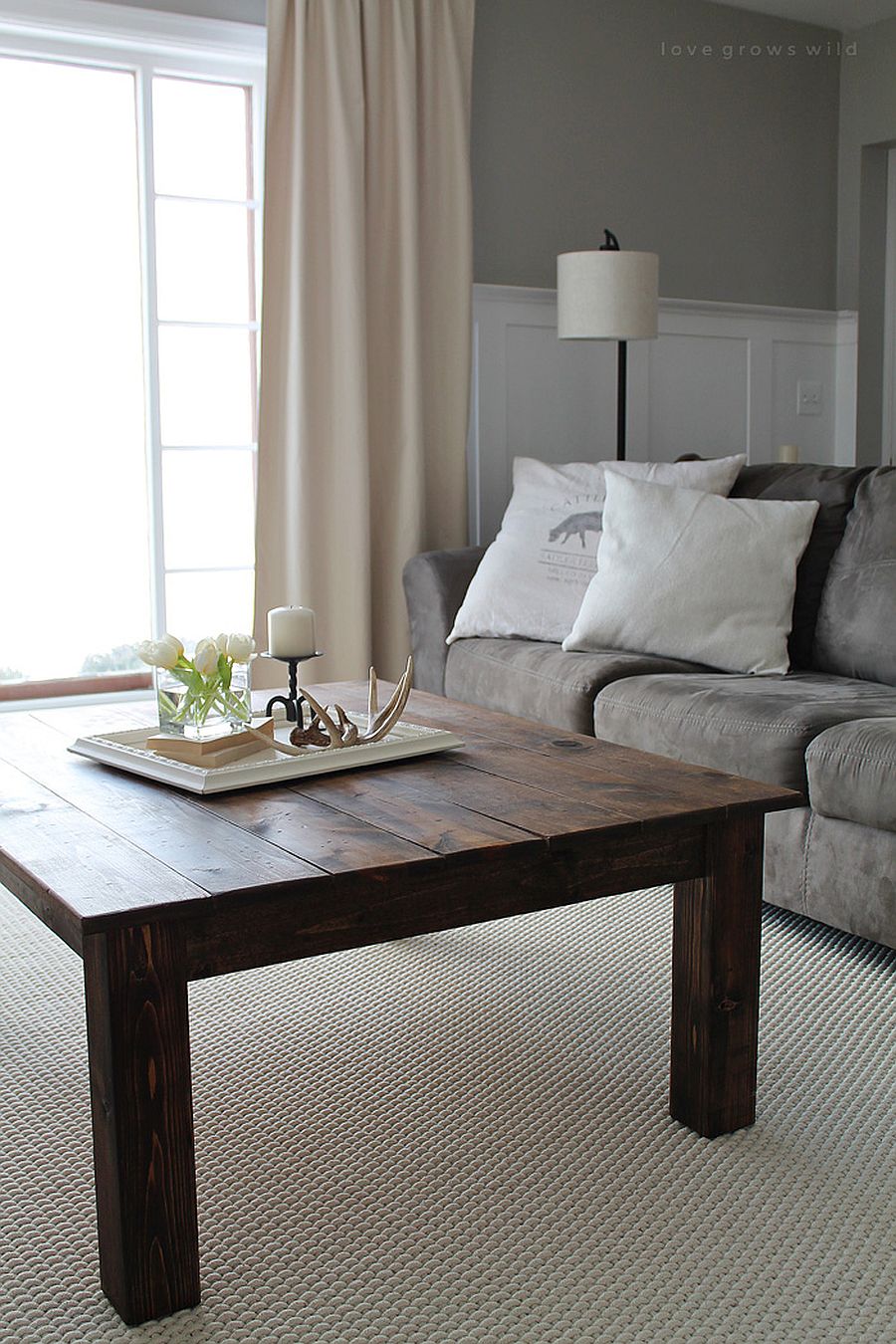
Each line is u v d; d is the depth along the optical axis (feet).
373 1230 5.19
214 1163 5.72
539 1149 5.82
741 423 16.93
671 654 10.43
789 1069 6.60
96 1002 4.55
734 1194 5.44
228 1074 6.57
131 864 4.91
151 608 13.85
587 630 10.68
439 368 14.07
